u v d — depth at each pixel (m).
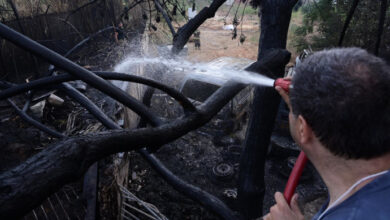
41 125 3.62
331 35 11.38
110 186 4.06
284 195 0.88
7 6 8.27
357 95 0.53
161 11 4.12
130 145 1.11
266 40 3.82
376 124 0.53
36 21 8.54
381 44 9.32
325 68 0.58
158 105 10.22
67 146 0.87
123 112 6.65
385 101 0.53
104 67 8.35
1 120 5.73
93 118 6.18
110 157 5.30
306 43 13.18
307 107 0.59
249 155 4.55
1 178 0.73
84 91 7.04
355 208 0.52
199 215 6.12
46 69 8.62
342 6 10.57
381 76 0.54
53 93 6.82
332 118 0.55
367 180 0.56
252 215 5.00
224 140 8.55
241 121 9.27
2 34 1.23
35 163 0.79
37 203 0.73
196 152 8.17
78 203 3.94
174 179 3.09
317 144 0.61
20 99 6.47
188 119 1.47
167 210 6.16
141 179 7.01
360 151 0.55
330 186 0.63
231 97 1.86
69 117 6.14
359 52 0.60
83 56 8.85
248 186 4.73
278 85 0.89
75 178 0.85
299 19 18.08
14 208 0.68
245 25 21.69
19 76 8.17
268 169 7.75
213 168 7.38
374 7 10.01
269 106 4.17
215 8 3.22
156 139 1.25
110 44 8.73
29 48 1.24
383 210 0.49
